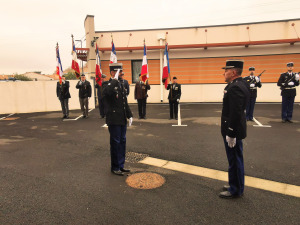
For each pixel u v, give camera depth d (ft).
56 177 13.82
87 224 9.31
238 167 10.94
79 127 28.02
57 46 33.42
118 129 13.93
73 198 11.34
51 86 43.42
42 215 9.93
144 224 9.29
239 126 10.38
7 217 9.80
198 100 48.98
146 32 48.65
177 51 48.55
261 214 9.85
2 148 19.94
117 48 47.34
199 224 9.23
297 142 19.72
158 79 49.70
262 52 46.11
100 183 12.95
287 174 13.70
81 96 33.96
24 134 25.08
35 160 16.83
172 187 12.35
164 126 27.09
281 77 27.30
